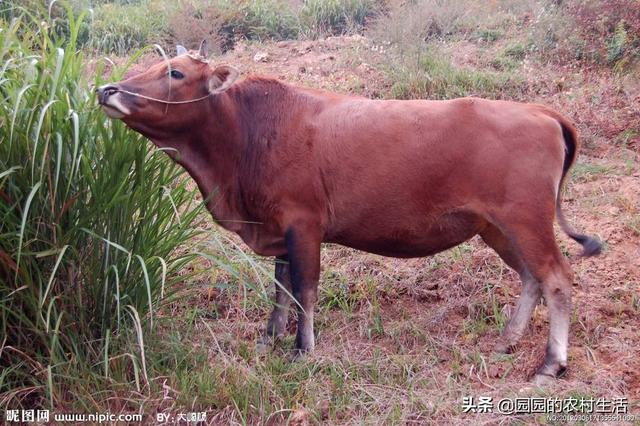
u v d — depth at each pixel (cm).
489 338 506
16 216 403
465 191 451
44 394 418
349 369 460
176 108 436
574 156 471
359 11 1145
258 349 486
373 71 900
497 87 850
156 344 450
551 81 859
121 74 448
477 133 446
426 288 567
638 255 582
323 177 461
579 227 620
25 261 402
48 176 393
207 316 532
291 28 1116
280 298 500
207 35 1052
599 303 527
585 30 927
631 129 767
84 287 430
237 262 550
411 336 506
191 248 478
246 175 468
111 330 438
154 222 450
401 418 414
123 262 434
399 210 459
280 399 426
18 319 416
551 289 450
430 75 859
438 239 472
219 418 418
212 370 447
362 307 545
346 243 488
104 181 421
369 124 457
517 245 448
